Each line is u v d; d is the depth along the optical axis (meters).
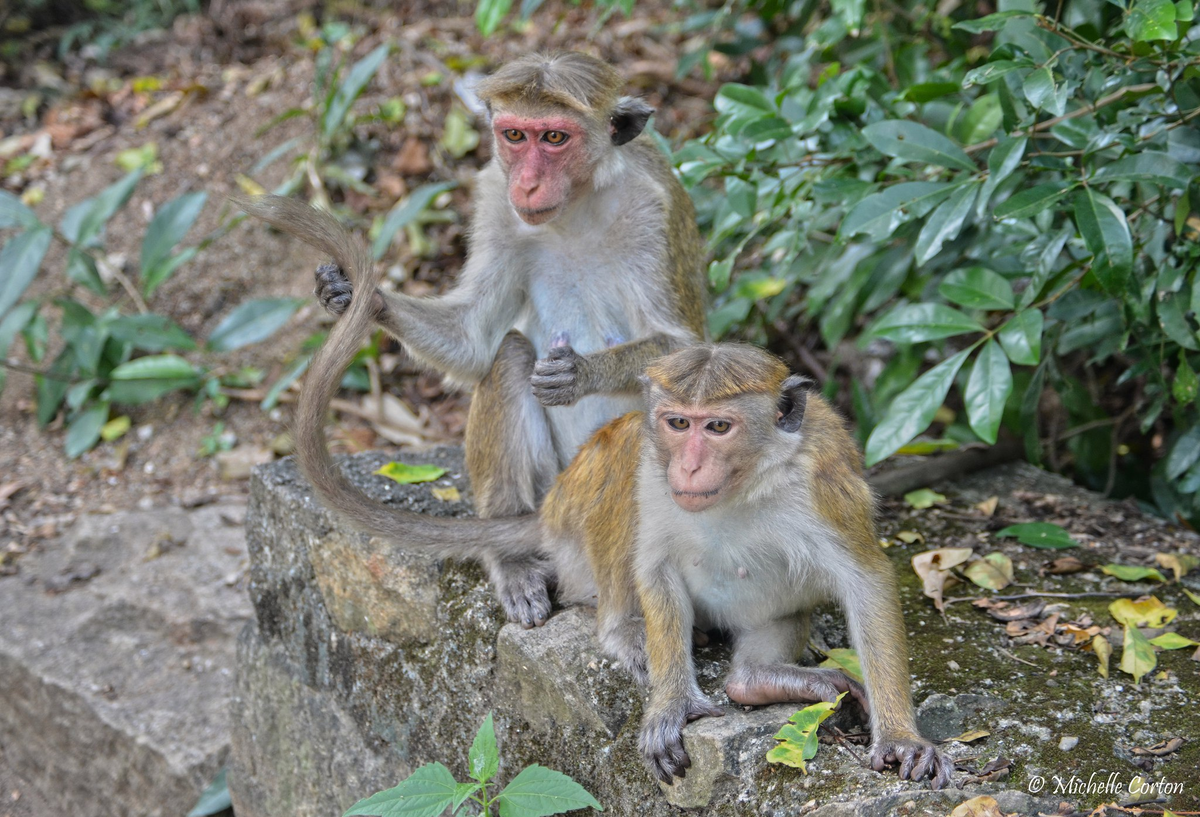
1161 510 6.94
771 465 4.18
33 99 12.03
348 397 9.38
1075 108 5.88
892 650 4.16
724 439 4.09
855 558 4.23
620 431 4.70
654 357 5.21
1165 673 4.68
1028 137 5.41
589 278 5.54
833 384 7.82
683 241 5.57
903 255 6.96
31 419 9.58
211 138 10.98
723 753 4.07
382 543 5.38
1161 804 3.82
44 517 8.60
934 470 6.72
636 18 11.44
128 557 8.07
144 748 6.71
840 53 8.49
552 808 4.12
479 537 5.18
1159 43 5.14
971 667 4.77
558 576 5.20
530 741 4.84
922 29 8.28
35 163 11.20
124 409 9.55
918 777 3.91
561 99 5.04
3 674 7.42
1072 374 8.20
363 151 10.43
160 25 12.88
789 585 4.46
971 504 6.47
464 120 10.33
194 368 9.10
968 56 7.89
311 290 9.85
